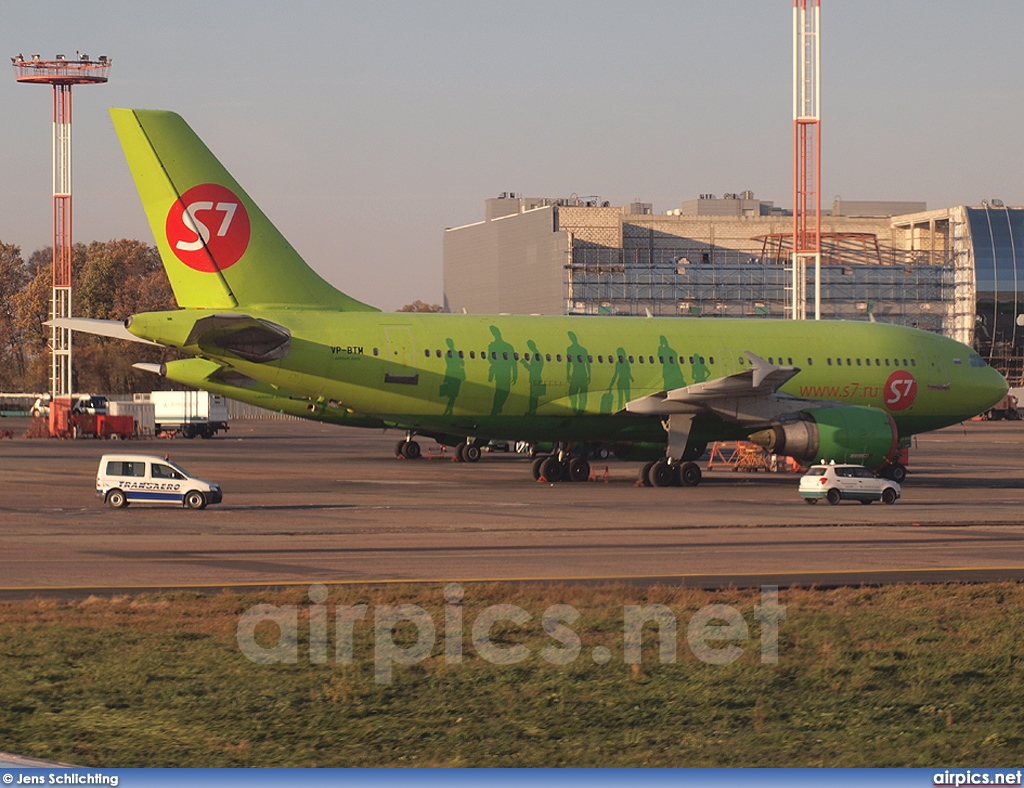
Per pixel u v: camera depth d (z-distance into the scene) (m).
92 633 62.84
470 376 171.38
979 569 90.31
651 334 183.88
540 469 187.50
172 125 162.38
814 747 45.94
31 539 104.38
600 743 46.06
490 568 88.12
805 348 191.88
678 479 177.38
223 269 164.62
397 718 49.06
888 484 149.88
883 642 63.69
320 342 165.38
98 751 44.25
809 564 92.31
